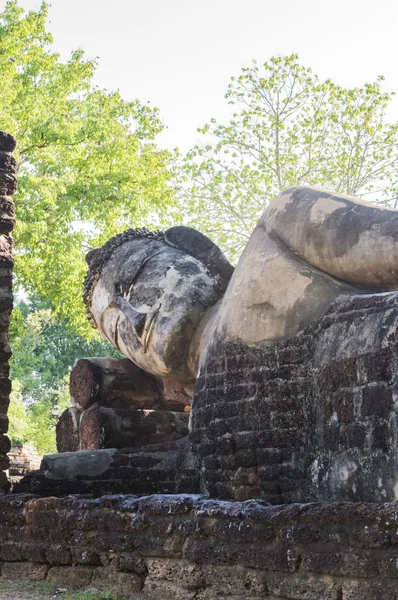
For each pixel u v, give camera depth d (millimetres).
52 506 5719
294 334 6383
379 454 5410
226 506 4727
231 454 6555
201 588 4723
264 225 7133
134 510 5219
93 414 8383
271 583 4355
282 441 6223
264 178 18859
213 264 8297
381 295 5992
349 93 18438
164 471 7023
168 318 7996
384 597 3879
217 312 7551
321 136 18594
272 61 18547
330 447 5812
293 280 6570
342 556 4070
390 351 5504
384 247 6133
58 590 5301
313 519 4242
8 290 7121
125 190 17969
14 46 17094
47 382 29375
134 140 18312
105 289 8586
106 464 7125
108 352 29656
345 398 5742
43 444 26844
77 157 17531
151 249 8562
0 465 6867
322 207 6641
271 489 6207
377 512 3998
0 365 6973
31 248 16672
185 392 8656
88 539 5422
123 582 5129
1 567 5914
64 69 17938
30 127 16859
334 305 6273
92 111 18391
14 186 7301
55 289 17234
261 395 6441
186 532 4848
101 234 17688
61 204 17312
